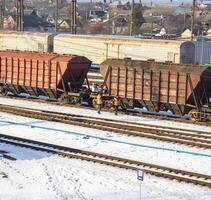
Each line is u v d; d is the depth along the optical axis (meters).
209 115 64.81
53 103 79.00
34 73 81.31
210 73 65.94
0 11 167.62
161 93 68.62
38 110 71.56
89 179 40.84
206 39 132.38
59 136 56.16
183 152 49.84
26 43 131.88
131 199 36.06
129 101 72.06
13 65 83.88
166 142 54.12
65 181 40.28
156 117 68.12
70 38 122.81
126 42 112.75
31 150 49.59
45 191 37.72
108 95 73.50
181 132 58.12
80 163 45.38
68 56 79.19
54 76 78.88
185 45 105.88
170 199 36.19
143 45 109.75
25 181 39.97
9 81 84.56
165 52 106.62
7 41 136.38
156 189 38.41
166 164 45.44
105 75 73.38
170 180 40.50
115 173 42.41
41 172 42.53
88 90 77.44
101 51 117.19
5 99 83.56
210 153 49.88
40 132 58.16
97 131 59.19
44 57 80.44
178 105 67.44
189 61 107.75
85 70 80.12
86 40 119.69
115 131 58.66
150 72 69.00
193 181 39.78
